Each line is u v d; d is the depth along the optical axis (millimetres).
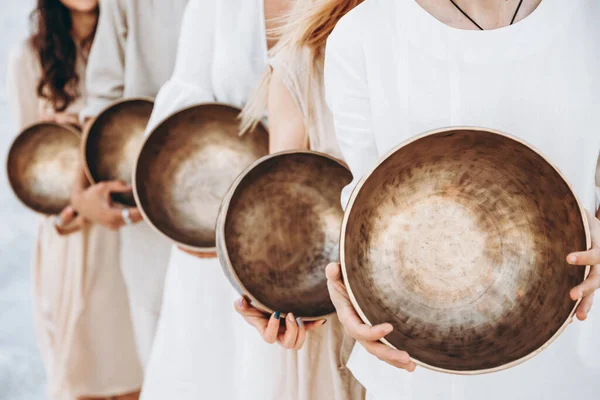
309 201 1865
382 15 1549
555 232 1444
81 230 3514
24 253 5492
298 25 1974
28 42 3623
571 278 1408
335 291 1489
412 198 1523
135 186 2287
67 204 3383
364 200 1469
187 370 2416
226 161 2342
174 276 2471
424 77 1520
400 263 1518
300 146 2039
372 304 1481
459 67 1500
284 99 2027
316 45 1970
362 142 1636
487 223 1513
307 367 2109
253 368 2148
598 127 1515
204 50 2406
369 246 1509
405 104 1537
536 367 1621
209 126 2344
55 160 3371
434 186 1521
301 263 1853
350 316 1456
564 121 1502
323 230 1871
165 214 2316
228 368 2402
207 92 2406
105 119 2973
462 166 1498
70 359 3611
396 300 1503
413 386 1676
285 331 1823
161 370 2479
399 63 1532
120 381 3672
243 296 1819
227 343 2396
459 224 1525
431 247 1525
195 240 2307
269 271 1826
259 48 2316
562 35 1480
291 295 1826
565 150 1515
